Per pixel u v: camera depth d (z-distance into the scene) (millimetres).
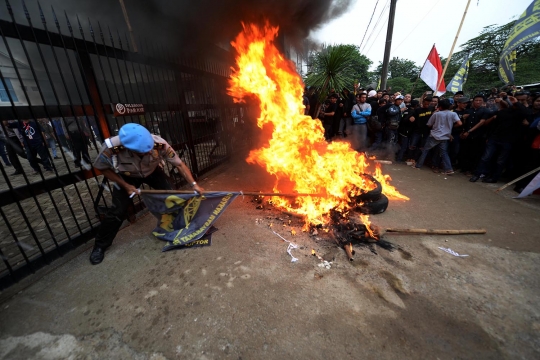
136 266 2639
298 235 3057
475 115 5398
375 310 1979
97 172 3174
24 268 2508
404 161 6766
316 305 2041
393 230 3020
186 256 2750
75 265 2701
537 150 4238
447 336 1757
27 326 1988
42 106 2523
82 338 1862
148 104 3902
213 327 1884
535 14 5105
